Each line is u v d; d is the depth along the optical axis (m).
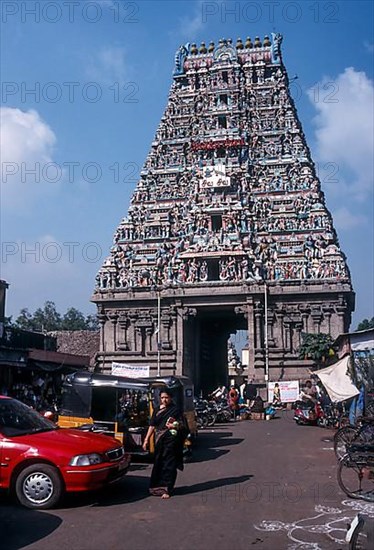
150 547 10.20
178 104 70.06
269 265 60.09
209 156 66.62
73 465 12.79
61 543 10.41
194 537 10.79
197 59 71.25
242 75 69.50
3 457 12.94
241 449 24.05
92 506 13.05
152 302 61.44
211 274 62.34
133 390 20.34
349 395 28.72
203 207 62.72
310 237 60.47
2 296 38.97
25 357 37.94
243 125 67.00
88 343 69.62
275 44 69.81
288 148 65.25
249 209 62.53
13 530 11.16
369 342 28.36
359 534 8.91
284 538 10.76
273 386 53.16
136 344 61.44
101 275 63.28
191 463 20.06
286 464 19.62
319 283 57.84
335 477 16.83
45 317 119.25
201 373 67.69
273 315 58.53
